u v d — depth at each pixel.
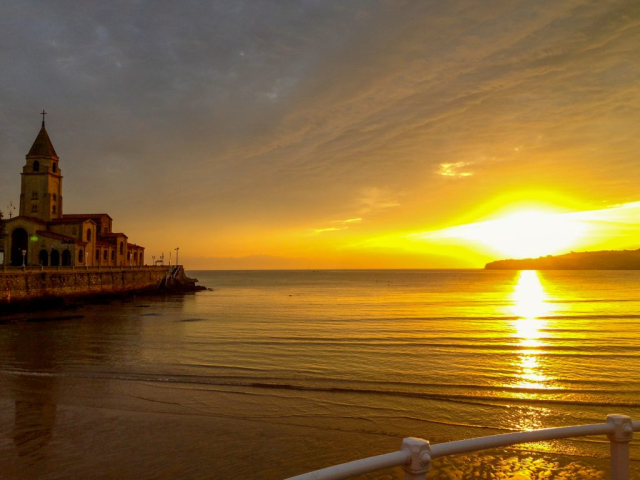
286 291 124.75
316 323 47.88
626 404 18.75
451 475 12.26
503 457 13.35
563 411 17.97
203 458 13.74
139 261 113.00
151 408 18.52
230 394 20.44
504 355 29.03
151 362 27.47
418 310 64.38
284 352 30.41
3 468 13.20
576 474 12.29
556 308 67.25
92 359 28.53
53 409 18.34
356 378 23.19
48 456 13.96
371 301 84.31
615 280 196.00
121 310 63.38
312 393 20.56
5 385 22.06
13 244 78.19
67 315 54.22
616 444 4.63
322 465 13.23
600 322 48.12
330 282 197.12
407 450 3.73
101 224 96.56
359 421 16.95
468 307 69.81
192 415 17.62
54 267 66.19
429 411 18.05
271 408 18.48
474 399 19.55
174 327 44.72
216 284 178.88
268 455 13.93
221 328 43.78
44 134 86.75
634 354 29.11
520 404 18.84
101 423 16.75
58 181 88.38
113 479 12.52
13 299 54.38
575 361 27.00
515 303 77.88
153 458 13.76
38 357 29.30
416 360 27.64
